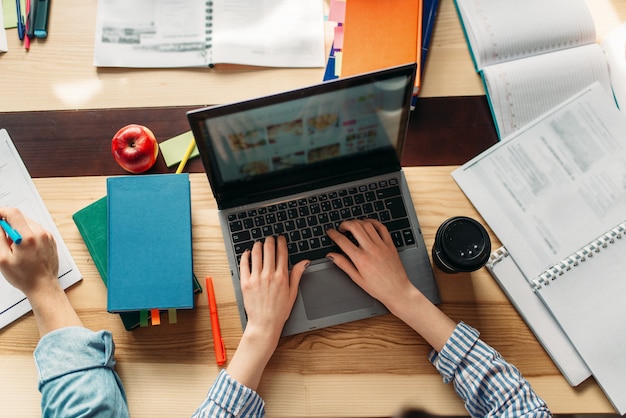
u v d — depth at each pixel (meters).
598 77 0.92
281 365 0.84
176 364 0.85
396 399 0.83
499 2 0.94
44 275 0.82
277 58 0.94
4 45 0.95
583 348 0.83
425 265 0.86
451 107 0.94
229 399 0.78
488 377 0.79
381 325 0.85
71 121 0.93
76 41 0.96
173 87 0.94
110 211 0.83
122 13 0.96
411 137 0.93
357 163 0.85
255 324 0.81
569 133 0.90
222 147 0.73
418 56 0.86
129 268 0.82
